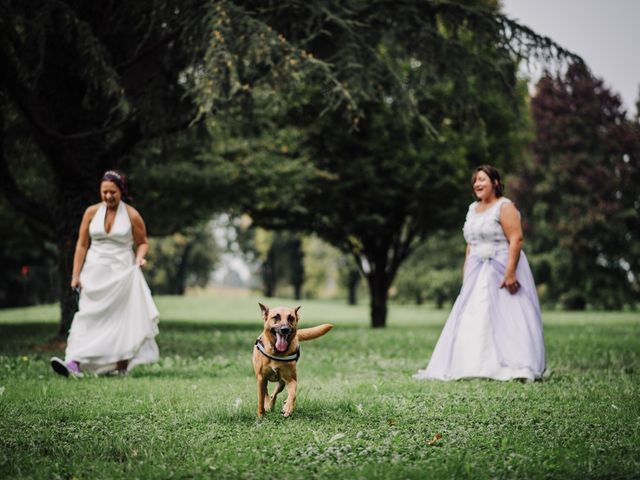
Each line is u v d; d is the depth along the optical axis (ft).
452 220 69.21
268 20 36.88
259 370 15.78
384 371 27.89
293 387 15.84
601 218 126.31
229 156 57.06
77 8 35.42
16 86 34.50
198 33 30.81
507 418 15.89
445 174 64.18
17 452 12.81
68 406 17.56
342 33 36.47
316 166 66.80
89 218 26.84
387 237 73.41
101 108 39.47
